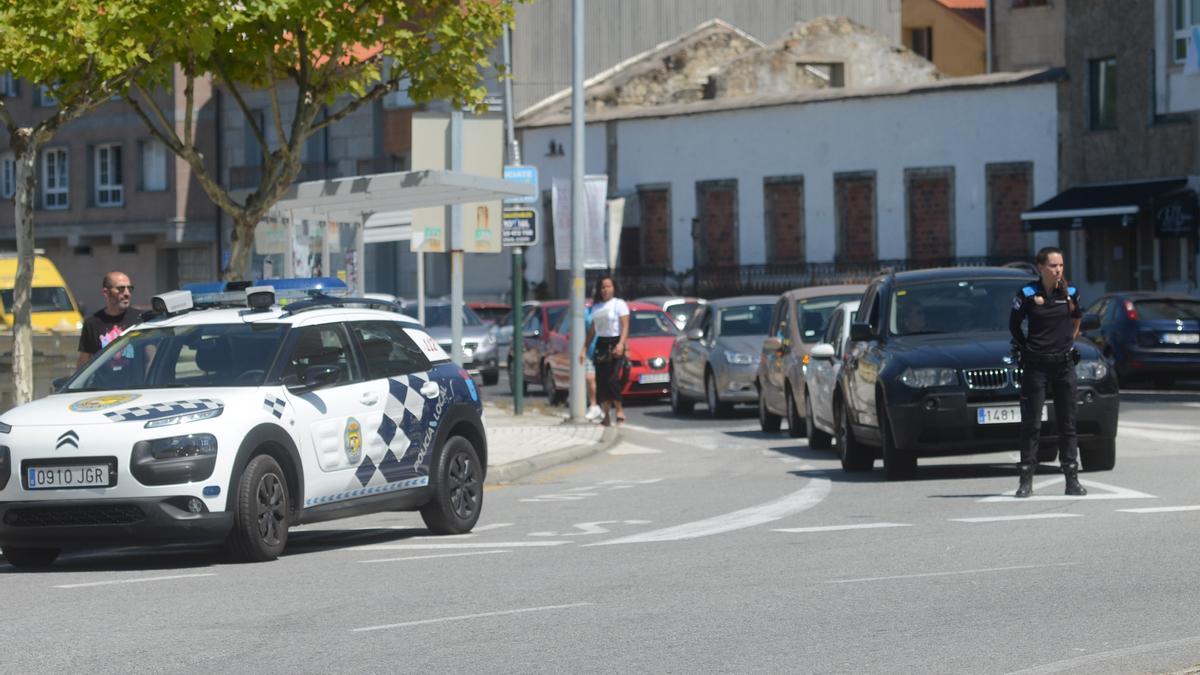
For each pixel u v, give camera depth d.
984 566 20.69
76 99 34.62
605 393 51.16
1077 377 31.42
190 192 117.38
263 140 39.41
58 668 15.80
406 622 17.88
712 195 111.25
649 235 114.25
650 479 36.38
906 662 15.16
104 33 33.81
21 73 33.41
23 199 33.44
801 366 45.62
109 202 120.44
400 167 113.44
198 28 34.84
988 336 32.94
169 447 22.97
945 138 100.62
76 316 73.19
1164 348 62.47
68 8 33.28
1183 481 29.94
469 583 20.72
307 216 41.94
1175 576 19.45
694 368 58.25
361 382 25.92
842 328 41.81
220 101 117.50
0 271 72.12
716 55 124.38
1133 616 17.11
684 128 112.12
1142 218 90.56
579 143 54.09
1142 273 90.88
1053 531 23.66
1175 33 76.19
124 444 22.94
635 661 15.51
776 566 21.34
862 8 134.88
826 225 106.19
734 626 17.14
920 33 140.50
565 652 16.00
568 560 22.69
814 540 23.83
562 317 66.88
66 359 40.97
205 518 22.98
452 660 15.75
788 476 35.12
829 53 121.50
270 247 41.66
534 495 33.72
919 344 32.97
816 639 16.33
